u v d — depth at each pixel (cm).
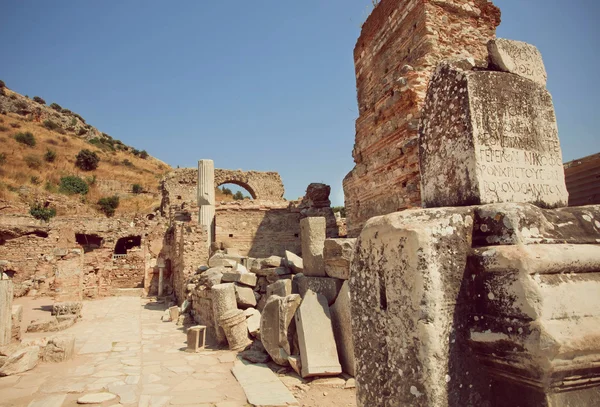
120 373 734
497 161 271
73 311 1399
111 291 2288
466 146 271
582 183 787
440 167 297
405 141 776
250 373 693
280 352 711
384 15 948
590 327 189
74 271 1980
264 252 2294
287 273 1080
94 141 7138
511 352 192
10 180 3941
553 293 188
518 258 193
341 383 598
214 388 639
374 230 247
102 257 2372
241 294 1041
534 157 286
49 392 633
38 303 1761
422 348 199
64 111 9062
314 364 621
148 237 2384
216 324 970
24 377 714
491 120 276
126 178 5612
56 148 5738
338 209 3616
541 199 283
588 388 199
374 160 901
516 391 204
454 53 807
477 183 259
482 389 209
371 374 241
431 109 313
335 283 743
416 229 212
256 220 2328
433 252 208
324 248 788
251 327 934
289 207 2378
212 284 1115
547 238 214
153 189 5472
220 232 2255
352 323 267
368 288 251
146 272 2312
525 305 187
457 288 212
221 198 4972
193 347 902
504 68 292
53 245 2242
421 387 197
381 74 945
